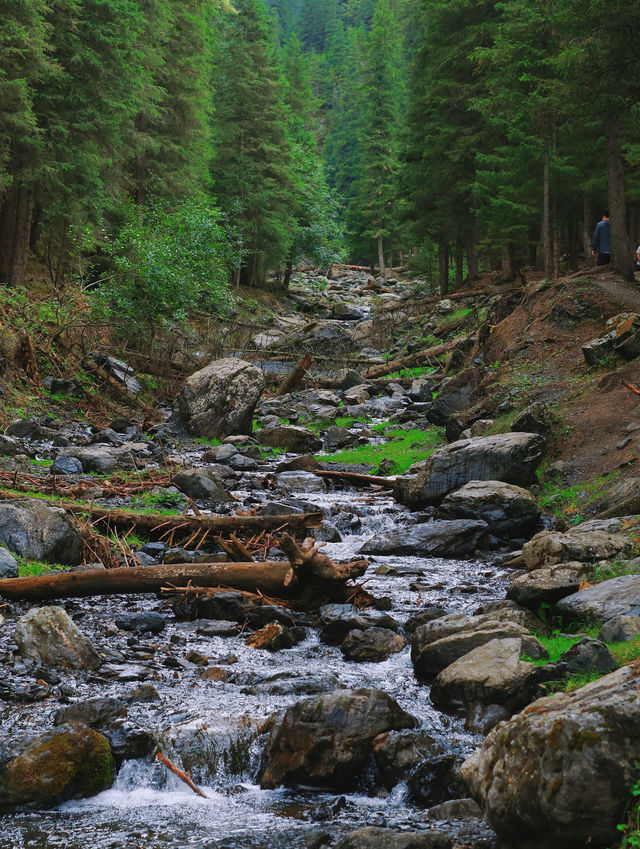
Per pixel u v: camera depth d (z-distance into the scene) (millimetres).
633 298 20375
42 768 4965
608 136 22859
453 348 29297
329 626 8164
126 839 4469
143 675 6859
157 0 38688
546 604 7891
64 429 21203
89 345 26922
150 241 29859
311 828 4570
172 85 47500
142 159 45094
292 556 8797
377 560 11695
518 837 3615
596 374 17641
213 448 19438
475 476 14320
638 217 39250
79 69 30672
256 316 47969
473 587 9891
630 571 8250
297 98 86062
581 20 19781
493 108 28016
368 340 39406
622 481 12867
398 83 84500
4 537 9898
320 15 162500
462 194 41500
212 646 7844
